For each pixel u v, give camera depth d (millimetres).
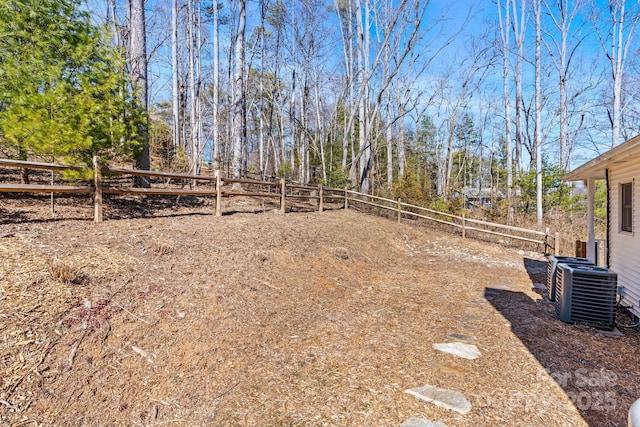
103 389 2320
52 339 2463
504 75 15031
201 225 5598
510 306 4617
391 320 3998
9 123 4395
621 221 5242
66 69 5336
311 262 5520
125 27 13008
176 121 16375
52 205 4773
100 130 5164
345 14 17281
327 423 2180
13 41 4977
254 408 2344
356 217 10016
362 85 13555
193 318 3217
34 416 2020
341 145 20469
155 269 3762
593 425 2152
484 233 10859
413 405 2352
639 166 4527
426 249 8859
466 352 3172
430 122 29719
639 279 4418
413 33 12477
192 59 16250
